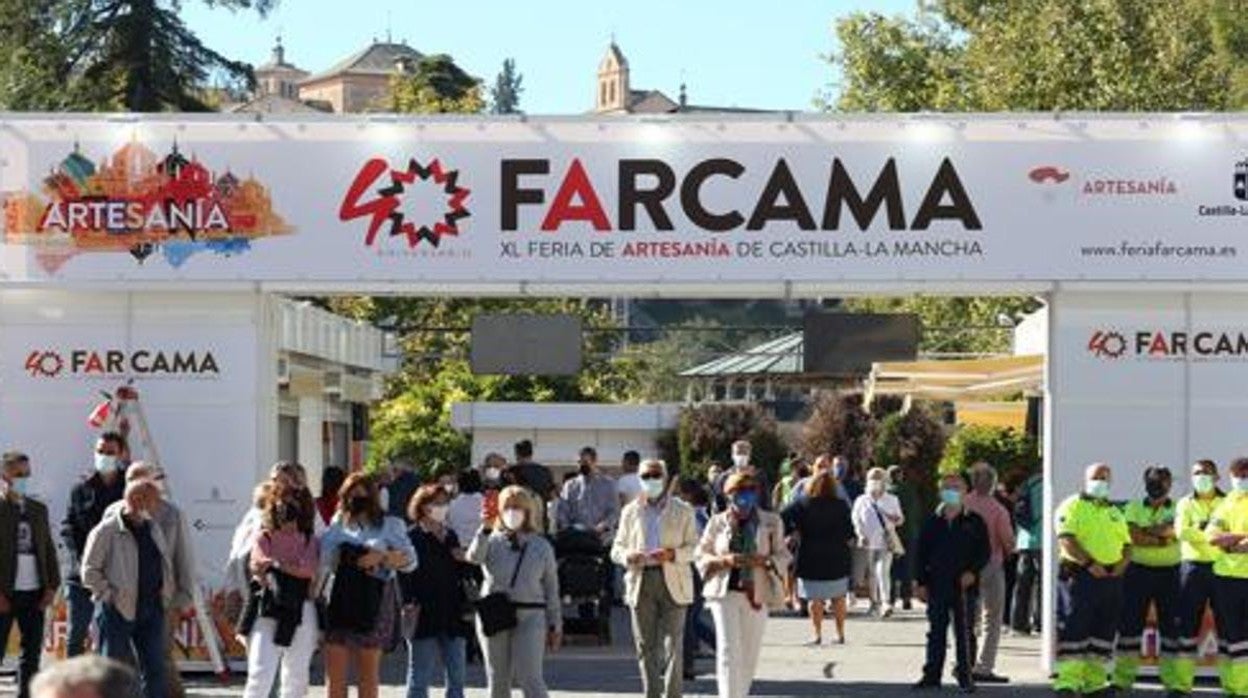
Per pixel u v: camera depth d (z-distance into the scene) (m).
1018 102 49.81
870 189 21.91
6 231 21.91
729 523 18.44
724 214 21.92
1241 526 20.23
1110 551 20.23
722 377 48.16
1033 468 31.08
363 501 16.84
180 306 22.17
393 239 21.95
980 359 33.47
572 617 26.75
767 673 23.30
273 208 21.94
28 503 19.45
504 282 21.92
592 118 21.95
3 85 50.09
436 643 17.48
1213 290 21.89
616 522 27.42
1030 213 21.86
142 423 22.00
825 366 23.45
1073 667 20.38
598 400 63.66
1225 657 20.33
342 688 16.89
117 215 21.91
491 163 21.97
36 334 22.12
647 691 18.83
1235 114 21.81
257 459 22.09
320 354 28.88
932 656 21.67
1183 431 21.97
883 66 62.00
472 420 47.69
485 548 17.41
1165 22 49.88
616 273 21.91
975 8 61.31
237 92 53.97
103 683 6.04
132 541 17.59
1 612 19.27
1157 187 21.86
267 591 16.52
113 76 51.84
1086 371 22.02
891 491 33.25
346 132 21.97
